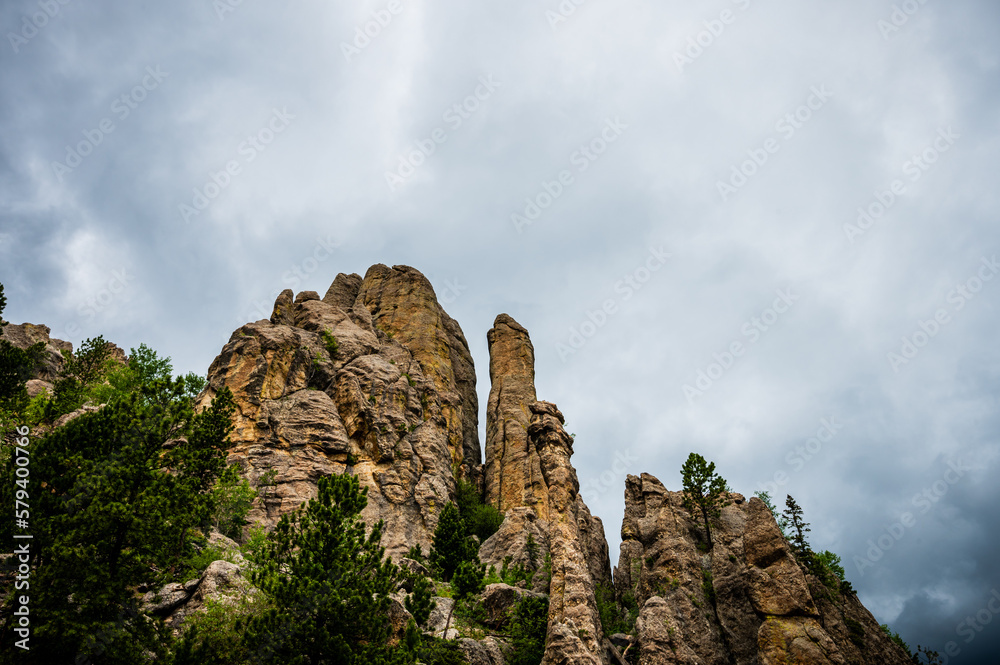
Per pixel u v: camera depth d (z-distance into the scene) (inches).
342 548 1403.8
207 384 2984.7
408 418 3307.1
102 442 1439.5
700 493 2511.1
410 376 3683.6
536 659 1926.7
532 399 4256.9
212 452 1902.1
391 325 4611.2
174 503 1374.3
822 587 2007.9
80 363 3080.7
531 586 2379.4
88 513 1237.1
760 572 1969.7
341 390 3191.4
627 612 2299.5
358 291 5251.0
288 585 1302.9
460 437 3880.4
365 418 3070.9
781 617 1862.7
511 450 3754.9
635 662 1988.2
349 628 1309.1
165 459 1498.5
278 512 2485.2
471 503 3395.7
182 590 1478.8
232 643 1264.8
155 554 1316.4
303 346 3289.9
